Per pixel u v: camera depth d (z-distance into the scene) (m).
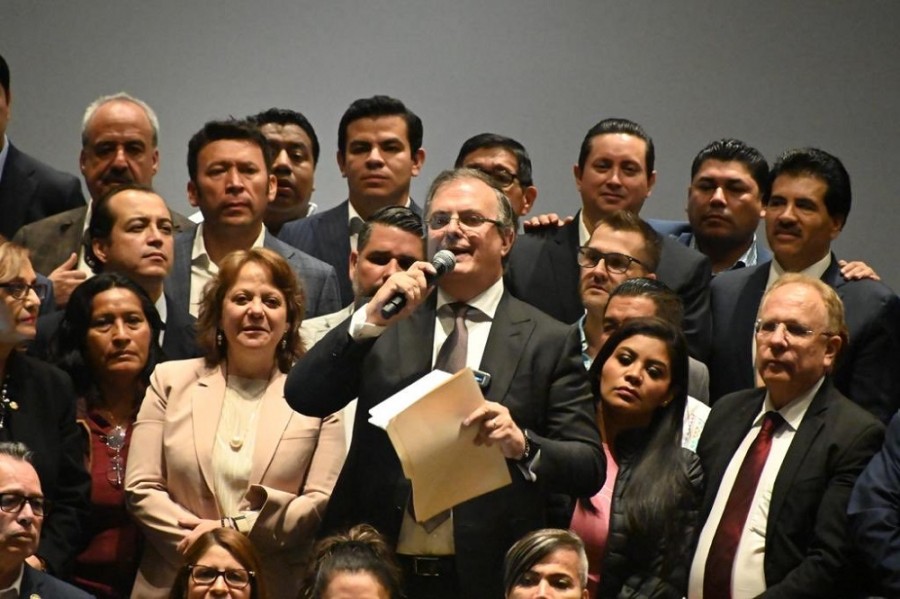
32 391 9.86
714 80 14.33
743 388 11.03
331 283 11.57
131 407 10.35
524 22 14.40
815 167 11.12
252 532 9.48
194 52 14.27
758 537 9.27
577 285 11.38
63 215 11.81
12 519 8.95
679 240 12.57
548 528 9.00
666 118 14.33
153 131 12.24
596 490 8.79
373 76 14.34
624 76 14.36
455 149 14.32
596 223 11.95
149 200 11.09
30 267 9.85
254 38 14.31
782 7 14.34
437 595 8.76
